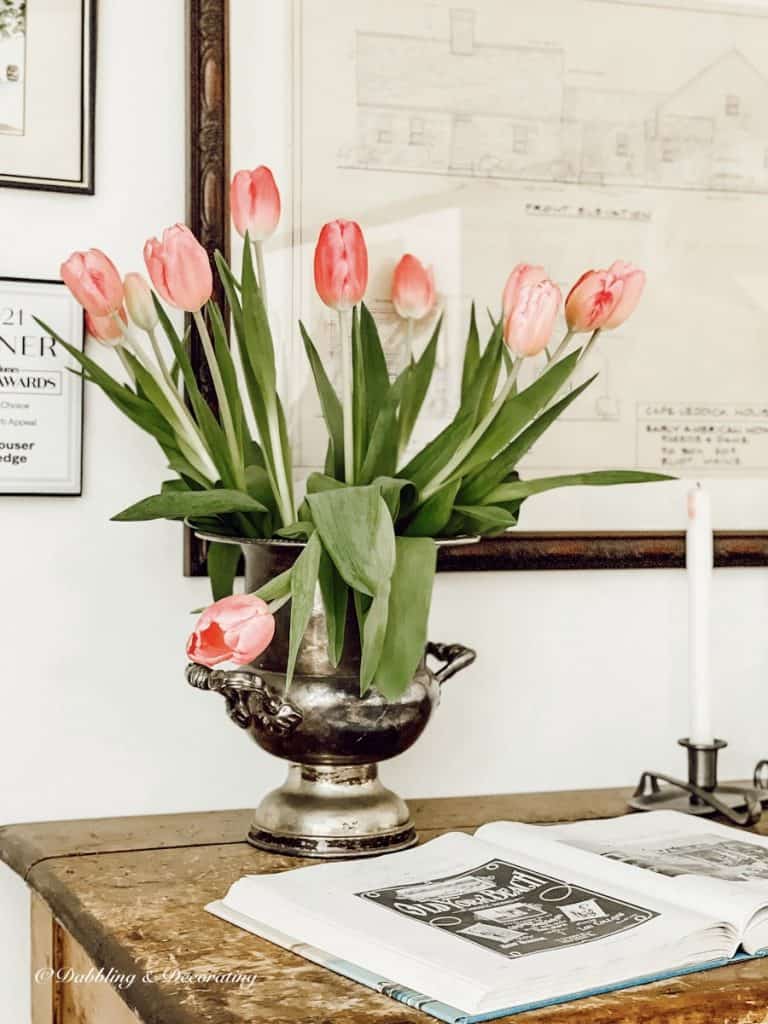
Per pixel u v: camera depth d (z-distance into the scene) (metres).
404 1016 0.66
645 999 0.69
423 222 1.19
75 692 1.12
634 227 1.26
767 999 0.70
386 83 1.18
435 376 1.20
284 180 1.16
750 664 1.32
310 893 0.81
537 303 0.92
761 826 1.09
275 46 1.16
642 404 1.26
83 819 1.11
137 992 0.70
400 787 1.21
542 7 1.23
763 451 1.31
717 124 1.29
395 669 0.88
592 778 1.27
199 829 1.06
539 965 0.69
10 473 1.09
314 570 0.85
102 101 1.13
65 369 1.10
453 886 0.82
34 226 1.10
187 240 0.88
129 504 1.13
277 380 1.15
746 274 1.30
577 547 1.22
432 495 0.94
